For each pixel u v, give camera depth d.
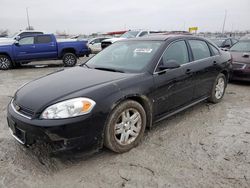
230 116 4.57
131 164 2.99
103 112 2.89
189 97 4.33
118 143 3.14
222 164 2.98
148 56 3.79
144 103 3.45
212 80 4.94
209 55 4.93
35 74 10.21
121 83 3.18
